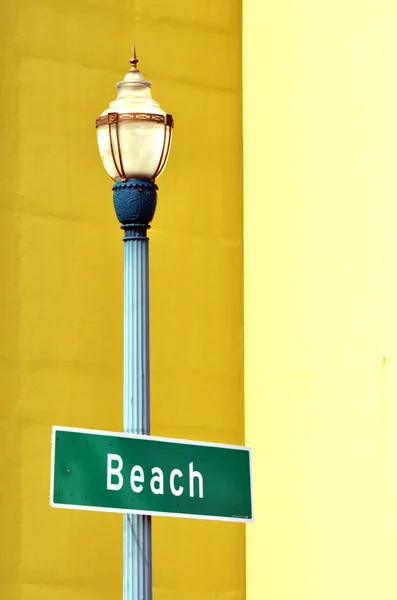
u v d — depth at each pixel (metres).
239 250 18.67
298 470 17.41
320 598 16.83
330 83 17.45
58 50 17.22
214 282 18.33
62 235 16.92
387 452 15.97
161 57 18.20
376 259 16.41
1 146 16.61
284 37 18.33
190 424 17.77
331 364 16.98
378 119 16.55
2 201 16.53
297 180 17.89
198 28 18.66
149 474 10.68
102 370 16.98
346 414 16.69
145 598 10.59
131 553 10.63
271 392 17.97
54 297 16.73
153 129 11.33
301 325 17.56
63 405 16.61
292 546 17.39
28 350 16.44
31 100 16.91
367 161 16.69
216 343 18.22
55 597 16.22
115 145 11.29
